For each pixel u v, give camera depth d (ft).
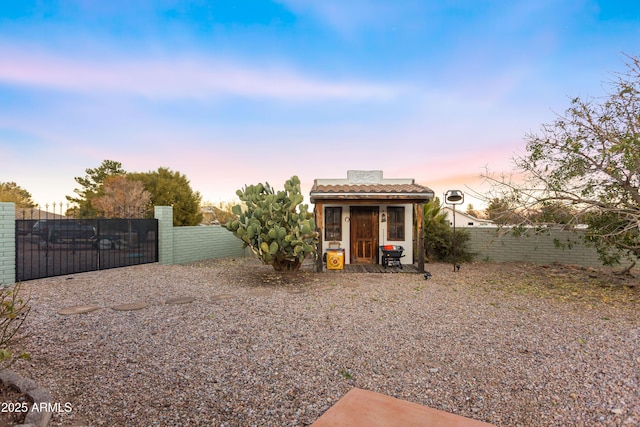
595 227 29.12
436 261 43.52
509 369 12.14
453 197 37.88
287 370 11.98
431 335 15.84
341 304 21.71
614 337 15.61
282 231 30.37
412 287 27.48
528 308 20.99
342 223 40.14
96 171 87.81
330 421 8.39
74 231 32.91
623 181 25.32
